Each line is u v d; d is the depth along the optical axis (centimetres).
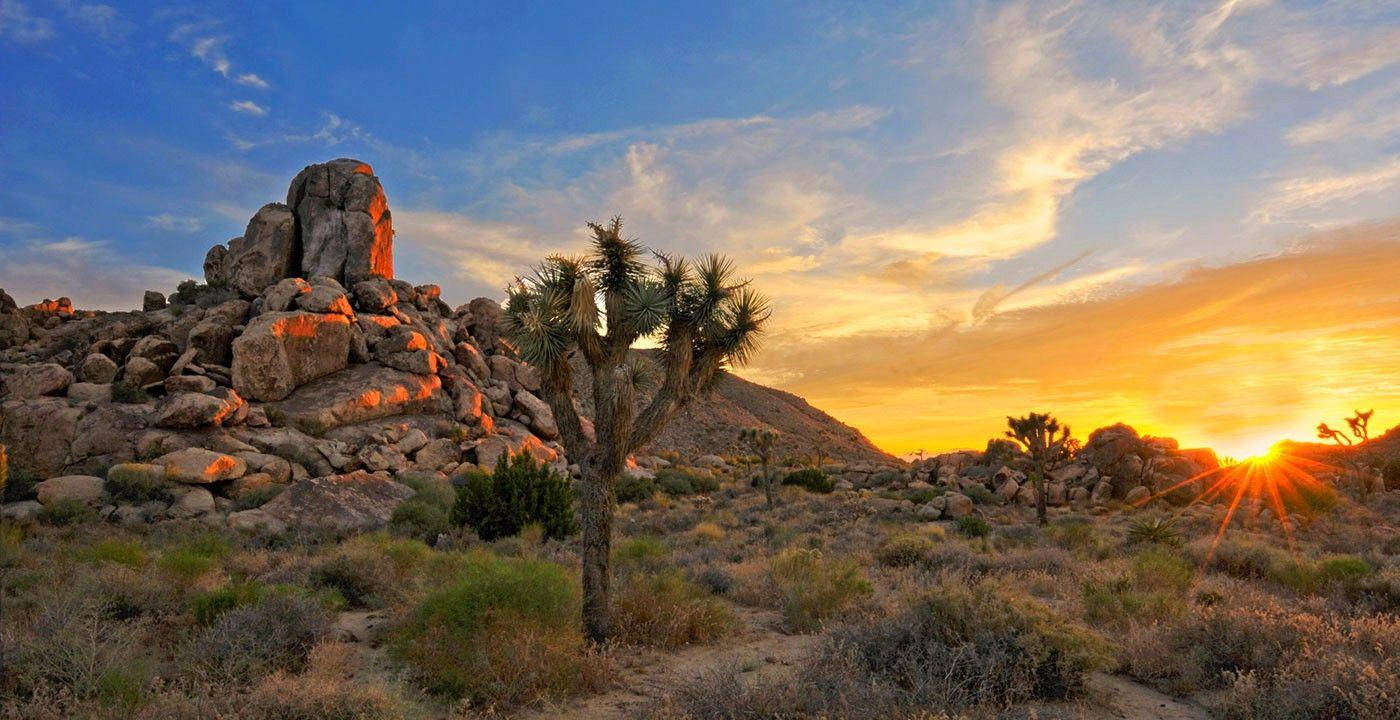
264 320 4900
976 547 2102
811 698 628
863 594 1231
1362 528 2798
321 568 1432
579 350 1143
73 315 6469
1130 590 1178
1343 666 630
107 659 724
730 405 10525
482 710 728
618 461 1049
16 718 618
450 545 2320
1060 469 4844
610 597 1041
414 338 5544
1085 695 729
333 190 6331
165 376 4744
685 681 776
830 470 6016
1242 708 658
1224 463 4475
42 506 3189
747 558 1927
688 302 1148
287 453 4228
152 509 3234
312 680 664
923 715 563
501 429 5656
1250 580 1532
